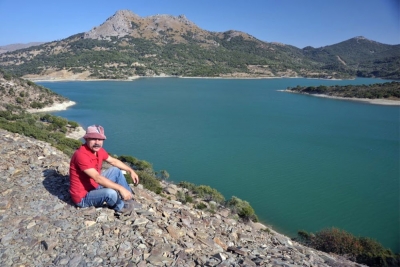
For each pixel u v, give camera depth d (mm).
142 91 174250
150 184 23906
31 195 6512
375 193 41094
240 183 42500
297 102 143500
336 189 41844
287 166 51125
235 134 75438
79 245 4883
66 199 6406
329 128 85312
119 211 6066
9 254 4613
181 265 4691
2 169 7750
